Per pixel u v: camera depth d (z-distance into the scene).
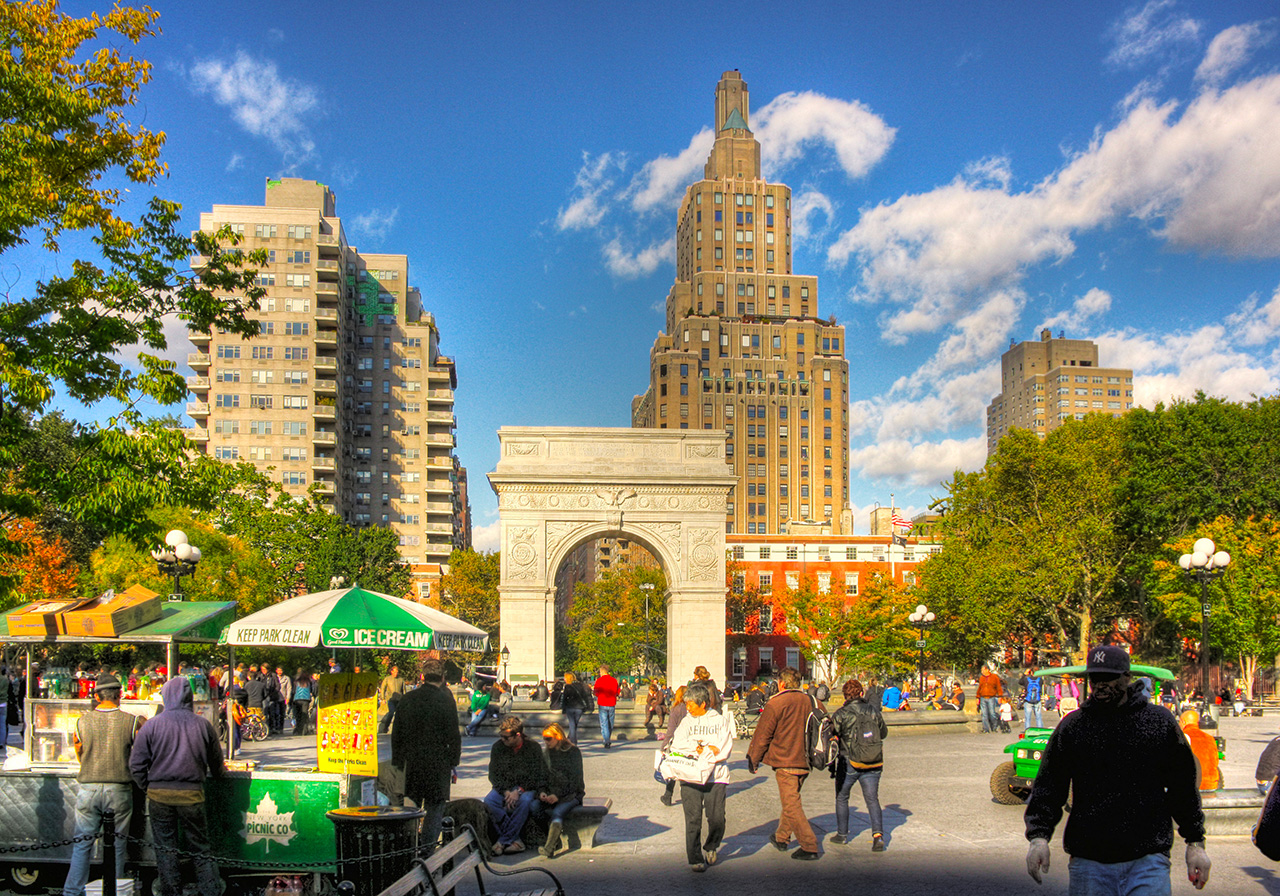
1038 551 60.94
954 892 12.17
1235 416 61.62
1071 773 7.22
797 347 160.38
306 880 12.09
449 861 10.02
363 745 12.30
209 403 109.31
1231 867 13.38
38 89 19.86
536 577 64.62
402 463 122.31
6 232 20.00
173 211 22.69
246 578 64.94
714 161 182.00
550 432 66.38
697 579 65.69
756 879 13.00
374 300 124.31
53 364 20.91
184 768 11.05
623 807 19.72
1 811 12.10
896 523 83.06
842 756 15.46
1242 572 54.53
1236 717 48.91
